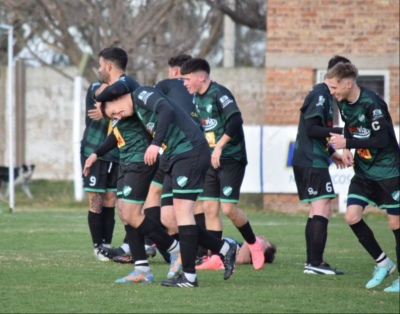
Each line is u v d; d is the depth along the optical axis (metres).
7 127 79.38
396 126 59.31
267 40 61.62
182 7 76.06
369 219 55.59
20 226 47.22
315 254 30.05
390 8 60.56
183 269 26.09
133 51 69.56
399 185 26.30
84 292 24.88
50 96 91.31
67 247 37.56
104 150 30.31
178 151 25.75
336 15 60.94
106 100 25.81
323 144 30.39
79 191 65.31
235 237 42.69
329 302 23.50
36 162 91.25
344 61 29.48
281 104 61.56
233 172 31.28
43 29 80.31
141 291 25.09
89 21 72.75
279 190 58.84
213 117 31.28
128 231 27.06
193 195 25.86
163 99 25.27
